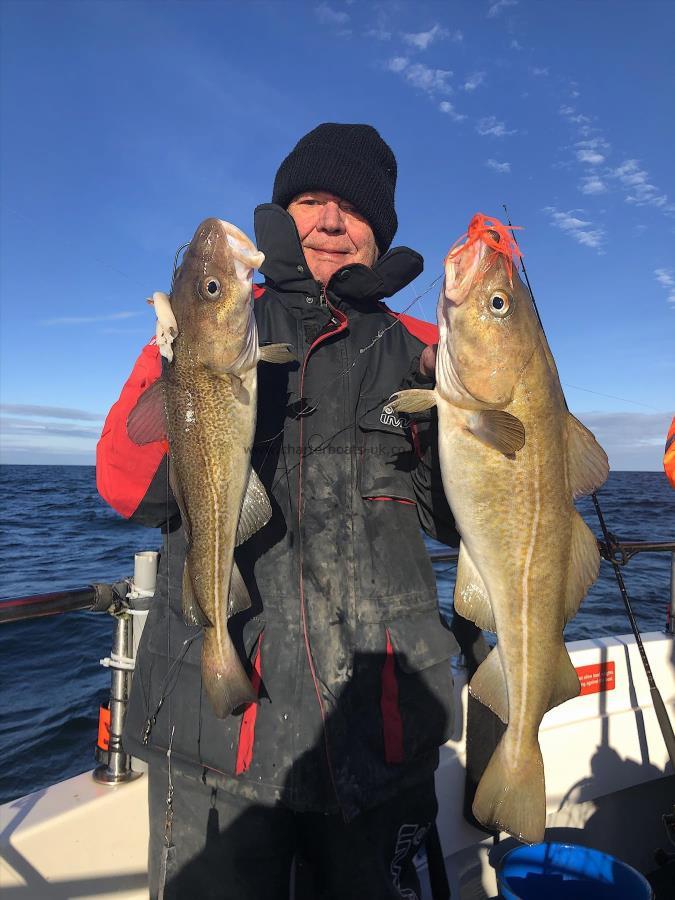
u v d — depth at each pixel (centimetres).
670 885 320
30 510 2861
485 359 190
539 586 187
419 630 183
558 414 193
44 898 204
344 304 209
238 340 185
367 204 227
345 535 180
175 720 177
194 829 174
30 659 690
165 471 186
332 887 174
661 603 970
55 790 223
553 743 306
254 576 181
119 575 1230
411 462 203
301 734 165
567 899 255
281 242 206
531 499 188
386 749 170
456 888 278
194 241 196
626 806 332
